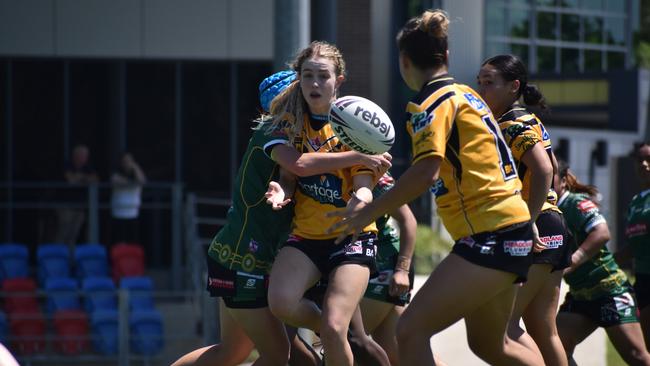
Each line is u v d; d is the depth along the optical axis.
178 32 66.00
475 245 18.16
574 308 26.67
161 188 65.19
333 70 19.16
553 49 78.31
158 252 64.75
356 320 21.83
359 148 18.64
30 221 64.00
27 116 64.94
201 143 66.94
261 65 67.50
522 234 18.27
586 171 69.88
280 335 20.58
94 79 65.88
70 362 47.81
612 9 83.19
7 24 64.31
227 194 67.19
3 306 54.12
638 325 26.11
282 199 18.75
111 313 48.31
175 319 52.38
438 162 17.56
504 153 18.50
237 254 20.12
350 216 18.03
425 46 18.17
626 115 72.69
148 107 66.38
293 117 19.27
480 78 21.30
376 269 20.09
